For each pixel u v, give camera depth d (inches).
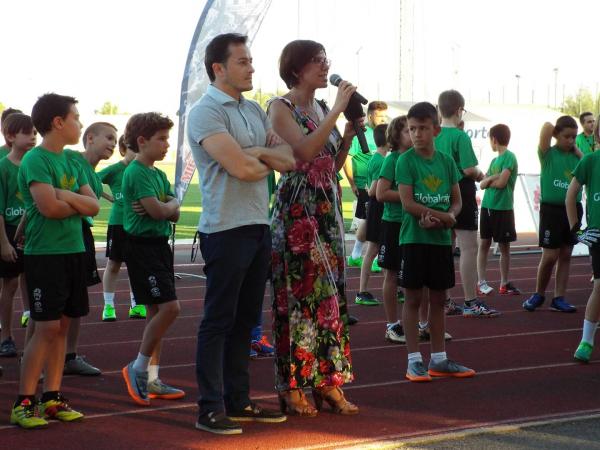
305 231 187.6
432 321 232.5
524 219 605.3
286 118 185.0
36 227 186.2
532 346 272.8
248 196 176.4
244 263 175.6
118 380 231.6
